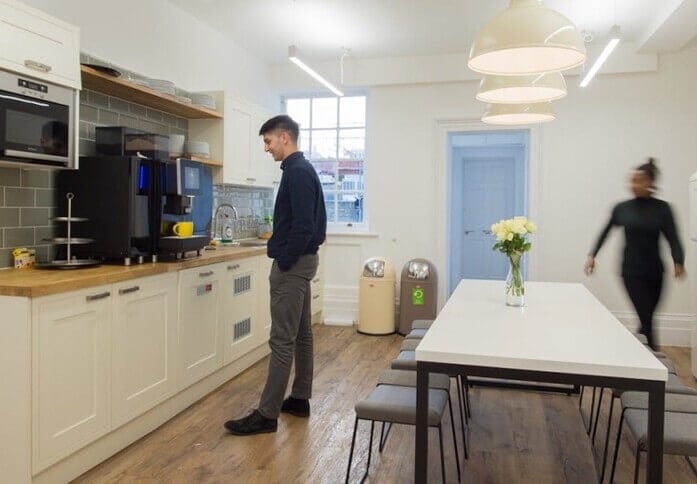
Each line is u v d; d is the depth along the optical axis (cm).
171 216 325
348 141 612
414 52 549
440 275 576
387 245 586
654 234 369
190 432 301
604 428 315
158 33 407
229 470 259
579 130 528
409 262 555
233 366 396
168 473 255
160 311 300
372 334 543
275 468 261
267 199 598
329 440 293
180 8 433
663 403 170
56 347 229
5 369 219
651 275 370
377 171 586
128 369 275
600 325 232
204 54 470
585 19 446
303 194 288
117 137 327
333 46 532
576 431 311
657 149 512
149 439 291
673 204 509
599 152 525
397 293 578
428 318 538
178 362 319
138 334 282
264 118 508
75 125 276
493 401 359
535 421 325
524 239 278
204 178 353
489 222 805
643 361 177
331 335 542
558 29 189
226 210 500
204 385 356
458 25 470
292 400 329
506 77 261
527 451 285
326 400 355
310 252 303
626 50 507
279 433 301
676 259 365
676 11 396
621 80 518
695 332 401
